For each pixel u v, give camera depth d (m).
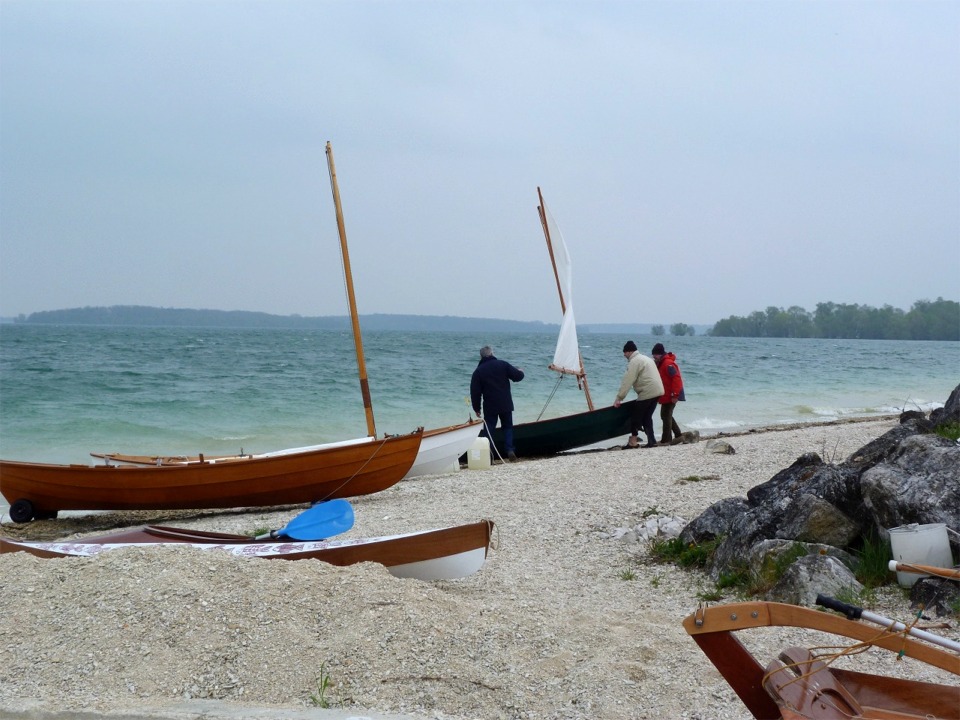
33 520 12.52
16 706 4.64
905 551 6.43
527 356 58.59
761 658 5.41
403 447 12.27
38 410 24.06
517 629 5.57
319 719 4.38
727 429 23.03
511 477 12.84
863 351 86.75
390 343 84.19
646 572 7.85
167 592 5.79
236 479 11.95
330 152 13.84
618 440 21.08
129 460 13.60
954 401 12.34
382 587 6.01
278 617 5.54
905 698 3.99
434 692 4.82
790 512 7.51
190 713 4.48
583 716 4.59
